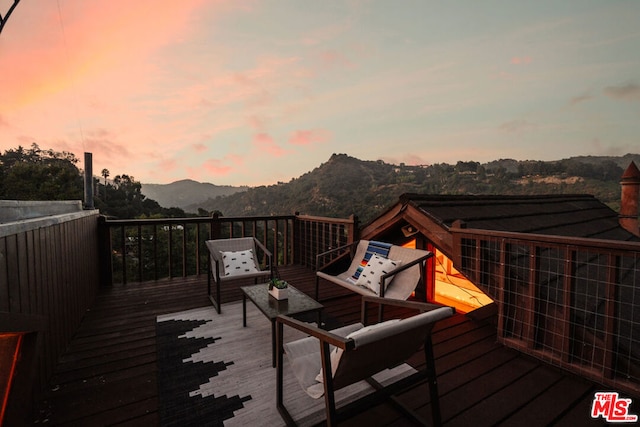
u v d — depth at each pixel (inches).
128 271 877.2
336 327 116.1
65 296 96.9
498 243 101.9
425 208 133.6
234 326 114.8
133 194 2079.2
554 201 240.7
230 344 100.0
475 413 66.2
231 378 80.0
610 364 74.5
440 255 164.7
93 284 147.2
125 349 96.2
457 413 66.2
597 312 85.4
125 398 71.2
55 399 70.5
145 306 137.2
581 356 82.0
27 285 66.1
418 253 127.6
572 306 82.7
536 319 90.4
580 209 249.6
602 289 101.4
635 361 72.7
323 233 204.1
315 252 215.2
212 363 87.8
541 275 97.3
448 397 72.0
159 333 108.2
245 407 68.2
